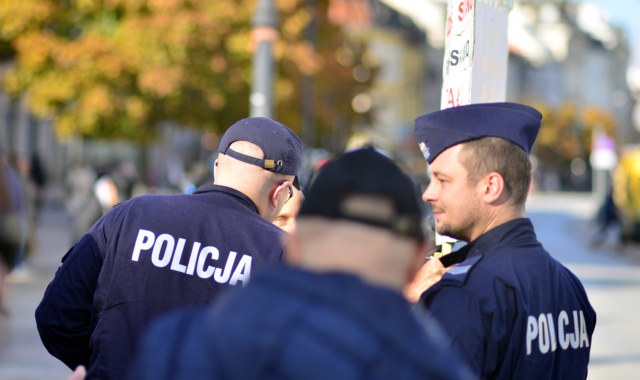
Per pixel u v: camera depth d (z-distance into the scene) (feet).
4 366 31.48
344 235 6.54
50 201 138.21
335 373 5.92
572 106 352.90
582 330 11.19
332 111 130.52
